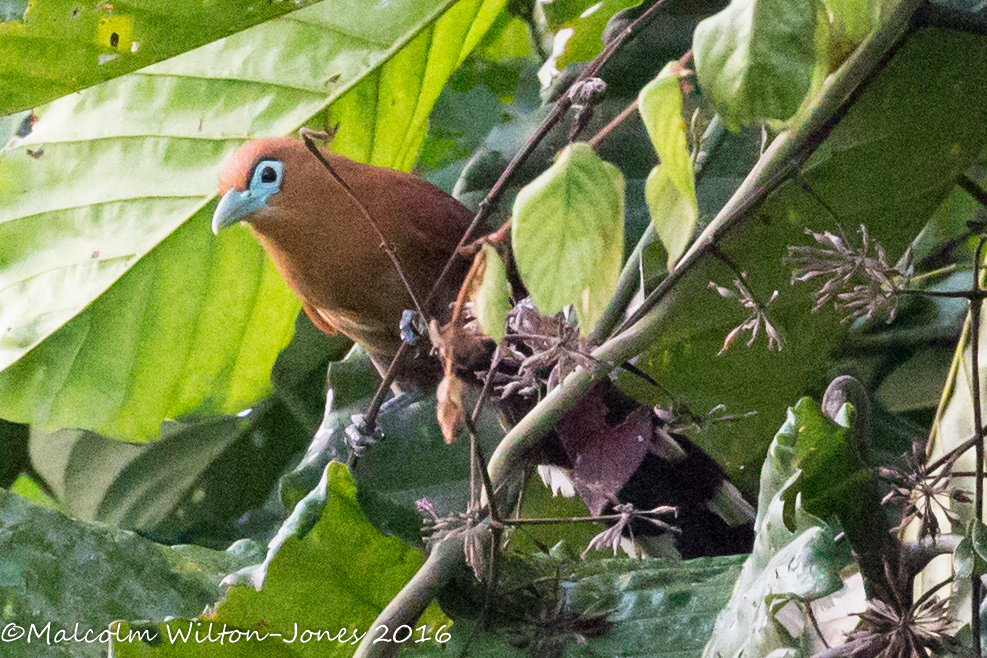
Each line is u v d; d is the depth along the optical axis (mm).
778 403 5871
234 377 6602
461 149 7227
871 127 5195
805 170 5230
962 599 3592
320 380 7590
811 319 5555
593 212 2748
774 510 3490
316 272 6367
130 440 6426
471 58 7020
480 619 4258
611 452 5332
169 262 6258
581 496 5500
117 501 7691
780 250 5277
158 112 6121
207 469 7617
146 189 6152
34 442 7789
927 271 5863
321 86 6102
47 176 6113
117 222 6137
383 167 6629
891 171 5250
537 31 6715
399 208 6406
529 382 3871
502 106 7121
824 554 3260
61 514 4730
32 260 6152
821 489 3695
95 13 4508
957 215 6125
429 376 6539
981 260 4367
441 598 4301
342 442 6203
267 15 4766
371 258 6363
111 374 6293
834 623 3932
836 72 4082
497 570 3916
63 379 6215
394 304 6520
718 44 2822
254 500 7617
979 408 3619
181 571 4820
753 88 2795
